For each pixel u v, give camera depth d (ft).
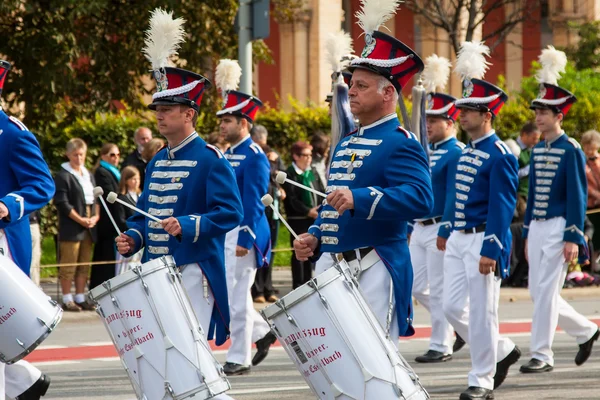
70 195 65.31
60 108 88.28
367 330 26.30
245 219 45.93
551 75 46.78
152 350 28.43
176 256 33.30
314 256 31.58
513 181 40.60
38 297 29.96
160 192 33.81
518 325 62.95
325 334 26.07
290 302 26.22
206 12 86.12
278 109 111.34
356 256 30.17
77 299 66.59
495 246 39.96
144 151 67.92
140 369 28.53
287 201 70.74
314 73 141.59
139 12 86.53
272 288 71.31
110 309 28.78
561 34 144.46
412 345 56.29
